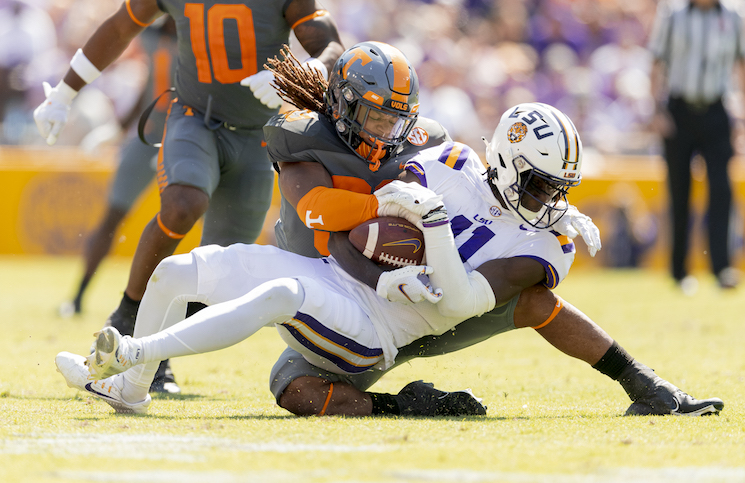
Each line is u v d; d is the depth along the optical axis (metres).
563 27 46.25
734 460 7.82
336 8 43.31
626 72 45.50
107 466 7.26
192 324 9.34
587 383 14.20
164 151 13.50
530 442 8.52
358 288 10.09
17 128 38.38
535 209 10.30
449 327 10.27
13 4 39.59
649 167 38.28
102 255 22.84
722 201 28.88
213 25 13.48
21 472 7.04
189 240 33.34
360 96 10.24
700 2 27.77
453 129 39.59
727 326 22.06
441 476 7.04
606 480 7.03
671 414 10.52
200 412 10.70
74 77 14.39
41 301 26.39
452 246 9.71
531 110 10.18
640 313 24.58
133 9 14.04
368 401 10.34
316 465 7.37
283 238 11.50
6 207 36.94
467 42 44.81
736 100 37.25
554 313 10.62
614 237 37.53
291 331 9.91
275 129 10.54
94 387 10.43
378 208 9.91
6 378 13.74
